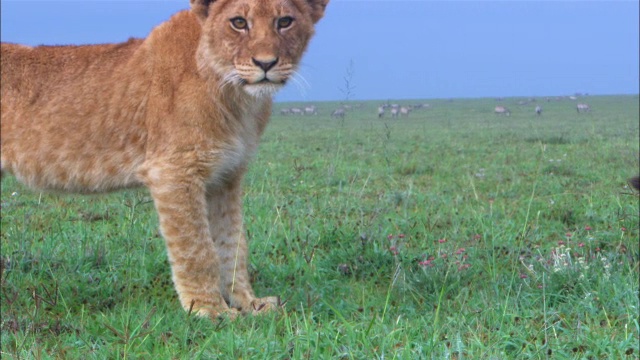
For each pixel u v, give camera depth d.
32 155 4.79
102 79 4.73
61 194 4.98
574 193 9.29
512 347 3.88
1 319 4.34
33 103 4.77
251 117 4.78
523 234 6.27
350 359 3.58
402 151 17.17
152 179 4.54
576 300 4.61
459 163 13.94
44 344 3.96
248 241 6.26
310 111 54.53
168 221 4.53
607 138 20.22
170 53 4.57
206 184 4.66
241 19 4.39
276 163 13.42
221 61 4.44
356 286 5.18
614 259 5.47
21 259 5.52
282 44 4.43
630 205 7.96
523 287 4.93
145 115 4.61
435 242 6.36
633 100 76.81
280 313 4.43
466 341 3.92
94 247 5.96
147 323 4.22
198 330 4.14
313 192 9.44
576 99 83.31
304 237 6.45
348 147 18.36
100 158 4.73
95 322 4.25
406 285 4.90
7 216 7.62
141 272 5.38
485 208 8.20
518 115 46.72
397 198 8.82
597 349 3.76
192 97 4.47
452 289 4.98
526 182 10.71
